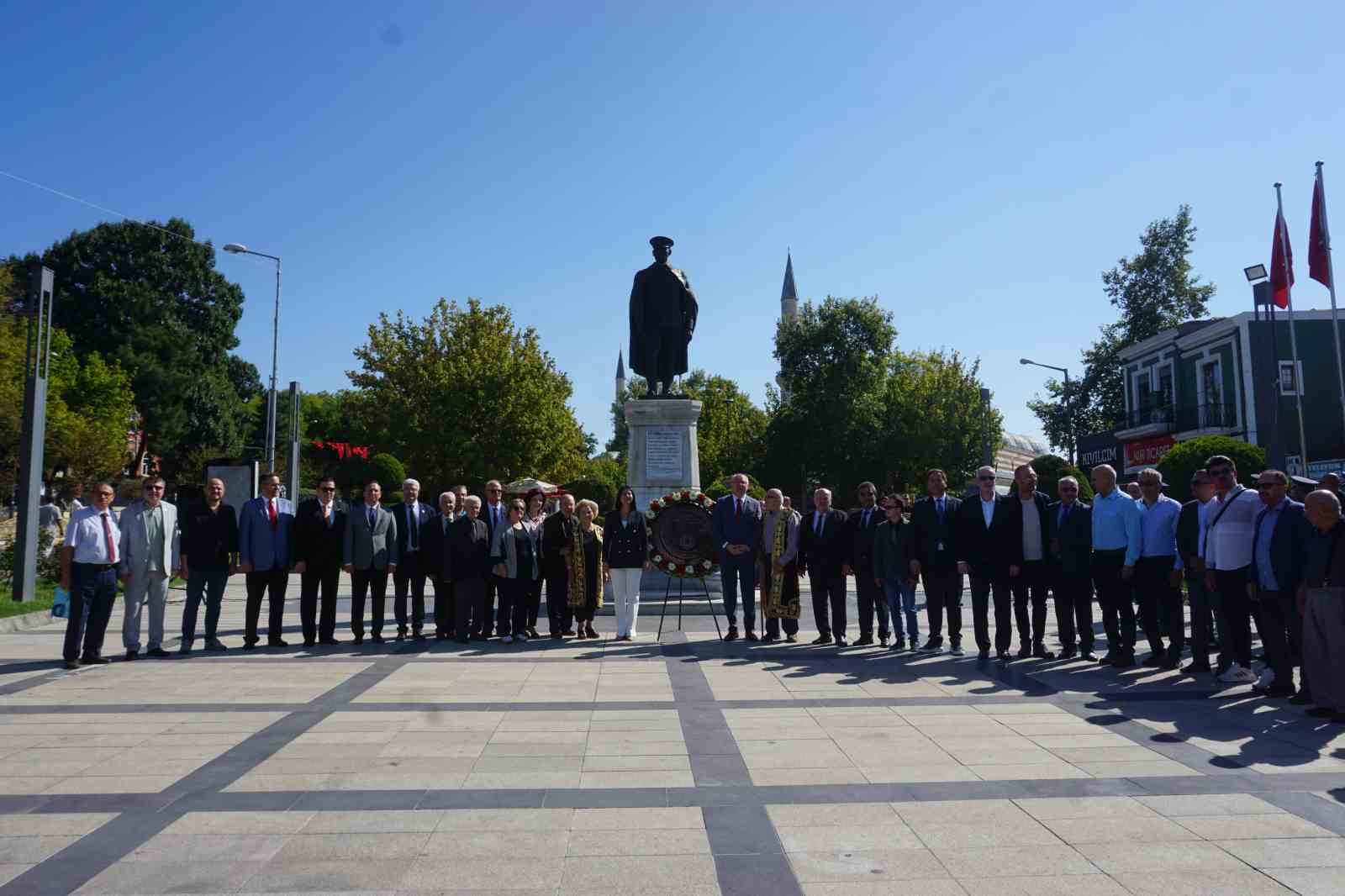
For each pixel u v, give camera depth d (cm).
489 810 450
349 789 484
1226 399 3275
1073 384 4956
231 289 5203
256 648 1029
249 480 1917
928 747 572
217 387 5038
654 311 1585
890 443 4494
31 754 557
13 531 2158
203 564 1002
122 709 693
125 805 458
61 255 4719
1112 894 347
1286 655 739
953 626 998
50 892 349
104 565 911
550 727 629
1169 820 432
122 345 4538
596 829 423
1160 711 682
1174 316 4600
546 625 1277
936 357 4731
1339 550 648
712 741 591
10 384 2742
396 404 3834
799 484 4847
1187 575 887
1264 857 383
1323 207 2325
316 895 347
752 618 1088
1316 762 536
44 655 977
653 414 1519
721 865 378
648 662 916
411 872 370
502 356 3897
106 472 3394
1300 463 2664
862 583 1052
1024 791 479
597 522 1205
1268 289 1895
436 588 1095
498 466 3859
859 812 446
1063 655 952
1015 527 957
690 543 1149
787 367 4769
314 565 1045
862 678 826
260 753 559
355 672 855
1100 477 923
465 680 814
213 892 350
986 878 363
